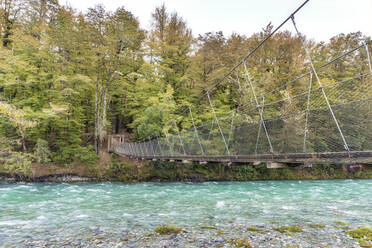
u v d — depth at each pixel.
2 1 19.69
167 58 21.06
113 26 17.62
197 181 15.96
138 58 21.23
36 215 6.25
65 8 20.62
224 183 14.63
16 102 15.43
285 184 13.98
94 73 19.47
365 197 9.20
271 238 4.38
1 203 7.88
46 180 14.22
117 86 20.62
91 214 6.35
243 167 17.19
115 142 19.81
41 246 4.05
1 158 13.10
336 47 19.89
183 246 4.00
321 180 16.48
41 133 16.53
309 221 5.62
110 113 21.59
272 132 5.88
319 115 4.48
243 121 9.91
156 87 20.11
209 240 4.28
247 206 7.41
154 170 16.38
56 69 17.52
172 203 7.96
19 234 4.68
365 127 3.56
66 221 5.63
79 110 18.00
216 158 8.08
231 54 19.36
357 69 14.79
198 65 20.39
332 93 5.14
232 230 4.87
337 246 3.99
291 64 19.44
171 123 17.25
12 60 14.74
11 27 19.75
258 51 20.11
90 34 16.88
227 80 18.52
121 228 5.03
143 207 7.29
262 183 14.60
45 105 15.95
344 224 5.37
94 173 15.48
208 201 8.36
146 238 4.40
